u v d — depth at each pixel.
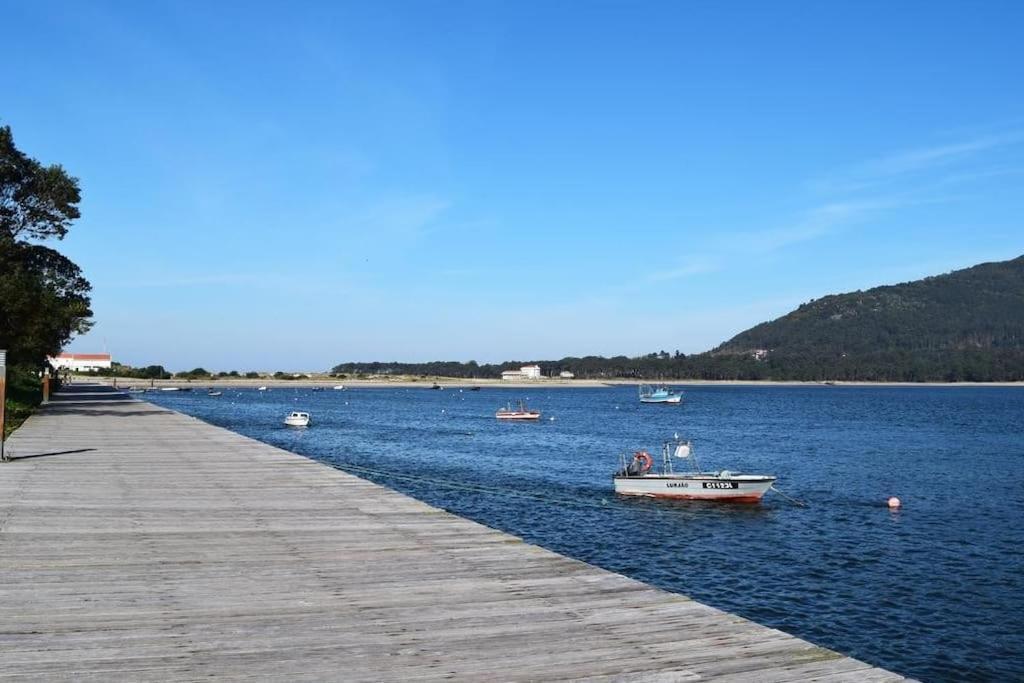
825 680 5.42
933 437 59.12
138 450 21.36
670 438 57.34
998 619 14.87
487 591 7.62
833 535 22.52
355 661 5.73
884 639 13.82
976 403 131.25
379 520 11.34
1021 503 28.14
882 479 34.62
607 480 33.62
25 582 7.84
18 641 6.08
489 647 6.05
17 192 39.66
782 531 23.06
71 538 9.98
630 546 21.08
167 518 11.42
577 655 5.89
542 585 7.85
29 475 15.92
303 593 7.54
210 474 16.48
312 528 10.74
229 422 70.50
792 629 14.32
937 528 23.52
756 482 27.44
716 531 23.03
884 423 76.81
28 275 37.75
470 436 58.62
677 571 18.47
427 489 30.61
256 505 12.60
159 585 7.80
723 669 5.62
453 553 9.25
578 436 59.53
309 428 64.88
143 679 5.34
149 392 138.88
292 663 5.68
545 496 28.98
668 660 5.80
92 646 6.00
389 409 103.69
